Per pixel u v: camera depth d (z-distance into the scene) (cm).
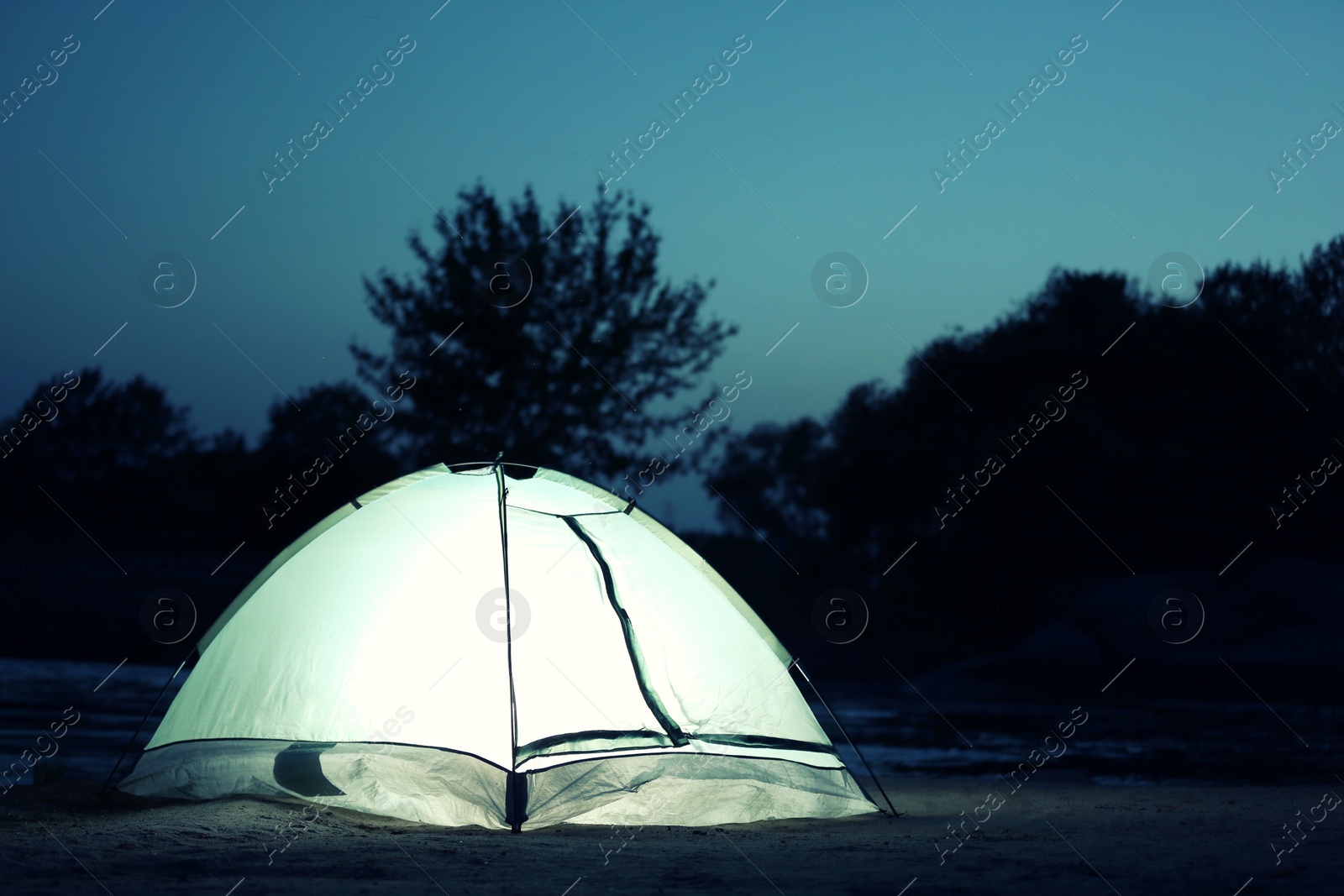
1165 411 3600
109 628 2934
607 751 711
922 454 3809
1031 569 3619
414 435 3186
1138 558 3447
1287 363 3469
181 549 3394
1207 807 844
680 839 652
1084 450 3525
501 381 3169
